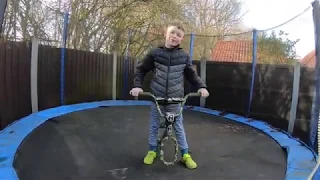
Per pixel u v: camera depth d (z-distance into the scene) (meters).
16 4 5.67
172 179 2.13
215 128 3.81
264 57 5.79
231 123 4.14
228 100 5.45
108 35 8.50
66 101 5.09
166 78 2.32
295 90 4.60
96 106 4.93
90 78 5.61
